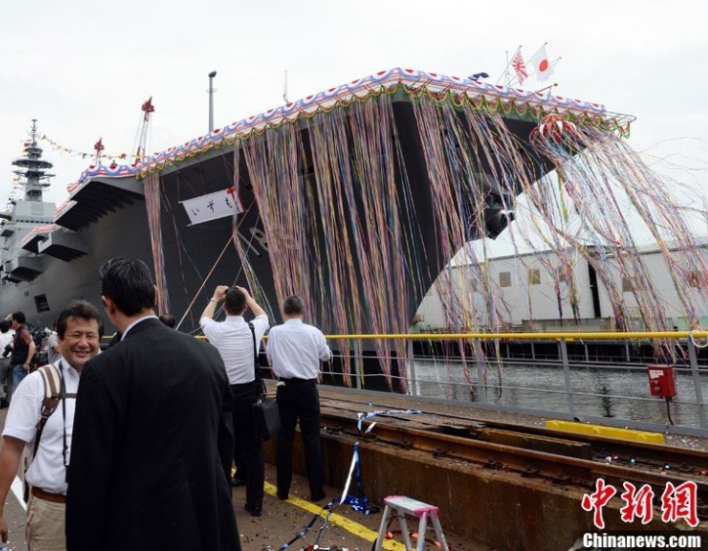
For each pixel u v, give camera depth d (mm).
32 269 26016
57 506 2406
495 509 3762
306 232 13289
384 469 4613
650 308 10711
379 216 11344
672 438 4930
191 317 17516
